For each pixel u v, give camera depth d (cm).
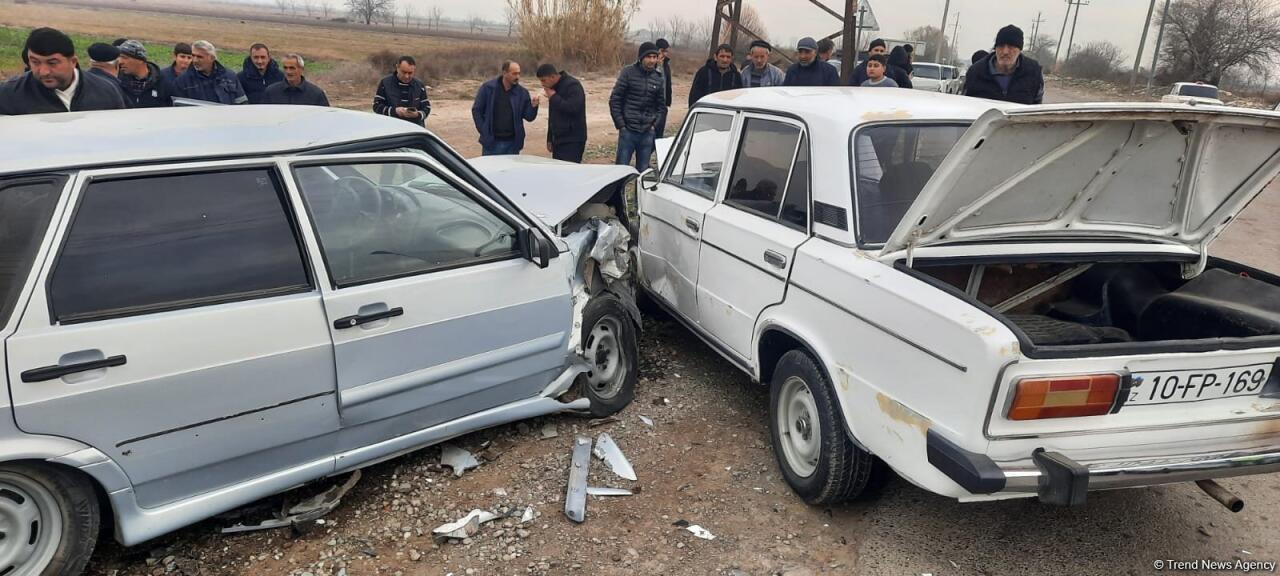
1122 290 368
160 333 263
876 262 309
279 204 295
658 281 502
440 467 366
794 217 365
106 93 489
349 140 314
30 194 253
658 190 500
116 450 262
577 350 398
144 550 303
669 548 313
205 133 298
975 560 310
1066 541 323
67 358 247
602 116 1950
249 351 281
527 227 360
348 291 304
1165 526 336
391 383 322
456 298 337
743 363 402
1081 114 271
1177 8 4194
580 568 300
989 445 254
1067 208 327
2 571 253
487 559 303
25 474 251
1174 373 265
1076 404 254
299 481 311
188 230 276
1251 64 3991
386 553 305
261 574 292
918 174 348
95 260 258
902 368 282
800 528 330
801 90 433
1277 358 278
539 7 3453
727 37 2422
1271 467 277
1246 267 346
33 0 12594
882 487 362
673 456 385
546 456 380
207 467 285
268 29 8000
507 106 823
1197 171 322
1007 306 377
